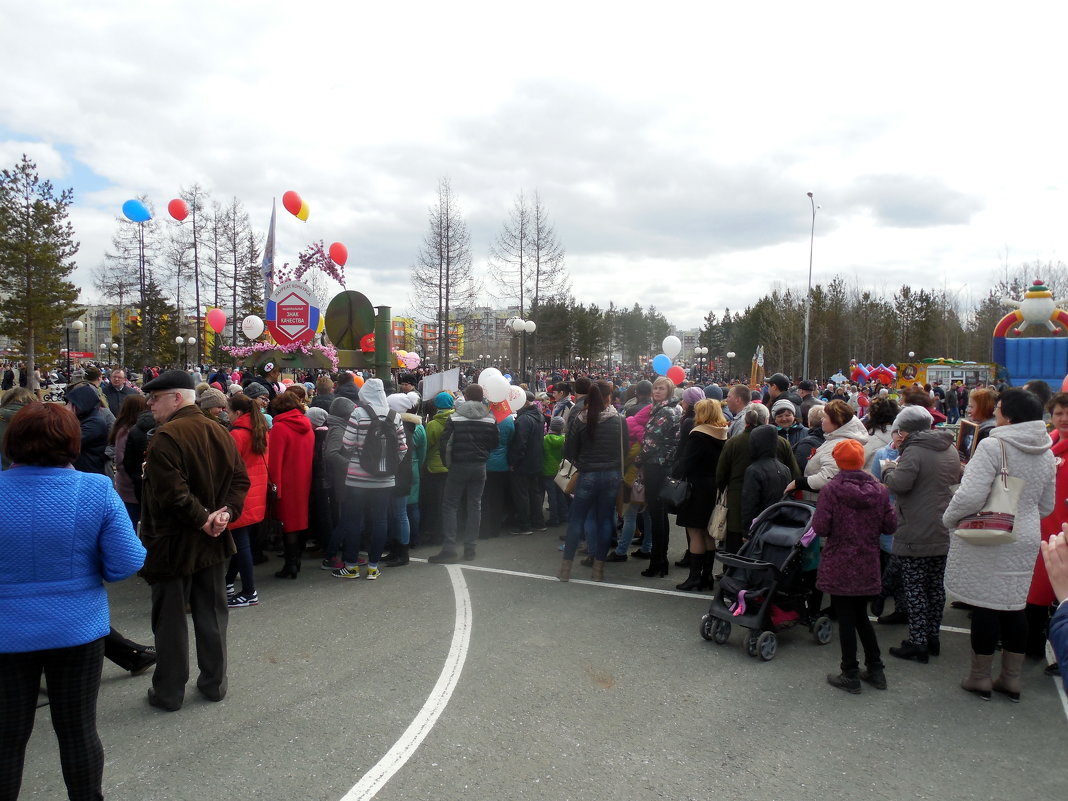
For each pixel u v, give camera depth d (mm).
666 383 7312
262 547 7480
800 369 57719
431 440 8461
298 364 14438
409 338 60562
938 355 63875
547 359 50062
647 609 6008
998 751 3734
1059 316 16000
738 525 5977
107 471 7953
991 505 4145
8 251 35188
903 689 4512
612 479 6750
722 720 4039
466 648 5051
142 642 5207
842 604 4488
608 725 3951
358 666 4715
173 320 48438
